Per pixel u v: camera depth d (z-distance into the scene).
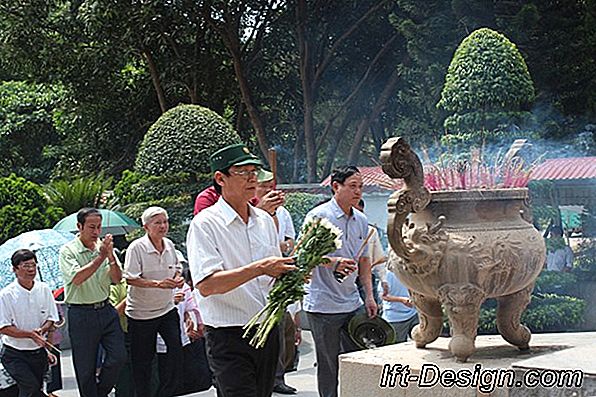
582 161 15.18
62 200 18.11
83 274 8.18
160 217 8.48
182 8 20.61
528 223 5.29
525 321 10.09
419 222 5.14
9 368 8.61
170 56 22.84
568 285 11.28
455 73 11.10
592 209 15.57
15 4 21.95
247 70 23.08
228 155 5.03
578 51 17.03
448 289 5.05
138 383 8.58
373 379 5.20
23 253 8.64
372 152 28.11
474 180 5.45
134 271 8.43
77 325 8.32
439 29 16.84
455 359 5.16
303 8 21.92
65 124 26.45
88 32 21.41
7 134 30.08
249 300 4.97
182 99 23.98
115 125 24.83
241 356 4.98
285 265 4.77
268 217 5.24
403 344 5.83
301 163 25.06
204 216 5.01
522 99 11.04
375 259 7.60
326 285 6.97
